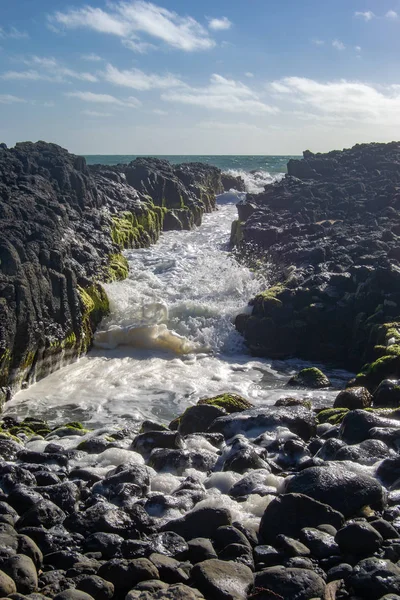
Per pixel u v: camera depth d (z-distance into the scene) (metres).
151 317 15.39
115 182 28.19
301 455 6.96
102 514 5.24
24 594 4.24
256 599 4.24
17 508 5.47
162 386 12.46
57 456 6.90
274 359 14.77
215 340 15.11
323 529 4.93
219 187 43.59
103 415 10.98
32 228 14.77
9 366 11.73
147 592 4.17
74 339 13.80
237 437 7.37
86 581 4.31
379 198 22.89
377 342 13.19
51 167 22.17
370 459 6.34
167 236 27.50
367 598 4.20
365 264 16.27
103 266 17.02
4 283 12.07
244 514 5.38
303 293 15.21
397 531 4.94
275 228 20.86
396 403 8.90
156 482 6.14
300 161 29.97
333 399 10.88
